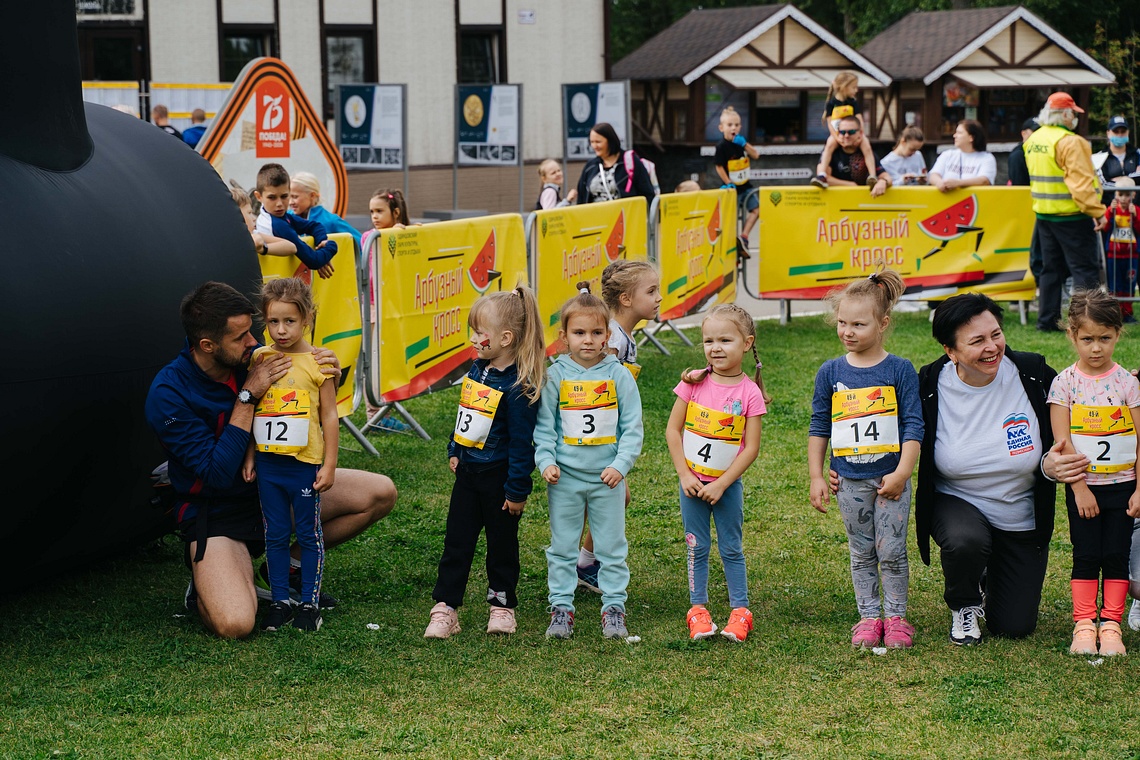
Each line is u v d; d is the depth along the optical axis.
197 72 20.89
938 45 31.95
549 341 8.93
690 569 4.73
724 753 3.64
